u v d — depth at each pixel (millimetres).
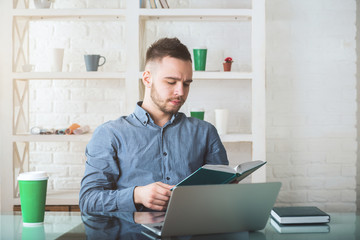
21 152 3020
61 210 2736
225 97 3088
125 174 1620
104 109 3100
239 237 1017
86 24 3082
